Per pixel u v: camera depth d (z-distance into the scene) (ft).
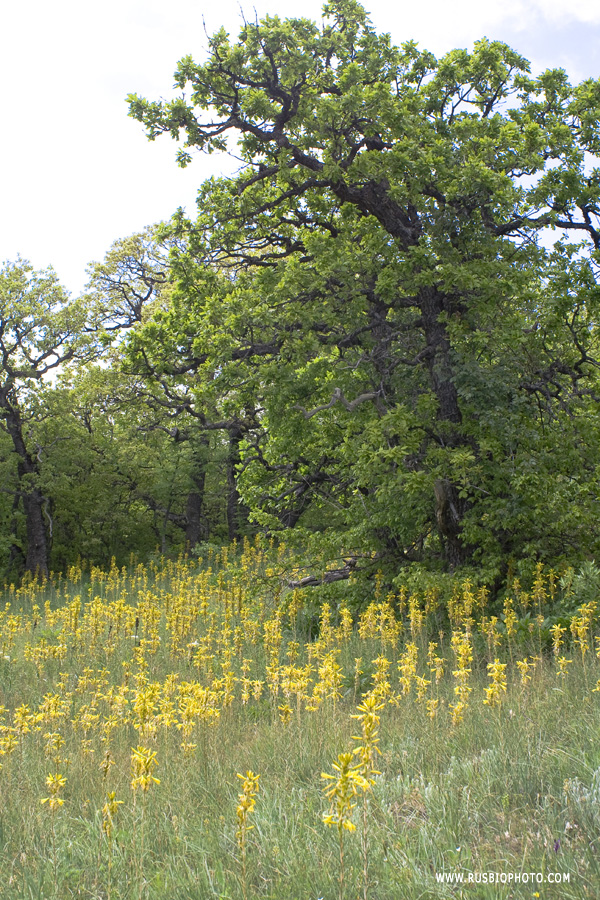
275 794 15.70
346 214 40.78
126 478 88.17
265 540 46.14
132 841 13.09
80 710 23.02
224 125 41.14
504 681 18.71
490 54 41.52
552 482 33.12
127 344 50.72
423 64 43.93
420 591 34.19
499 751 16.12
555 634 23.63
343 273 38.42
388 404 38.96
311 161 41.14
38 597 67.97
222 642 33.68
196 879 12.20
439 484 34.88
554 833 12.42
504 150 39.22
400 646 31.76
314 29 41.16
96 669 31.81
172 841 14.16
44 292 81.46
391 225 40.37
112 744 21.38
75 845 14.30
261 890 11.97
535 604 31.22
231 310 40.11
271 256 48.16
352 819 13.14
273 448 43.68
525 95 43.78
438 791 14.60
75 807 16.96
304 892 11.46
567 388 39.73
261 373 37.63
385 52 43.39
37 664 32.07
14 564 88.17
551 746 16.33
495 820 13.48
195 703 19.39
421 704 20.77
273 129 40.78
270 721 23.43
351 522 40.78
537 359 37.81
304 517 58.54
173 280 49.37
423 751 16.92
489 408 34.81
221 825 14.60
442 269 35.12
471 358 36.01
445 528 35.37
